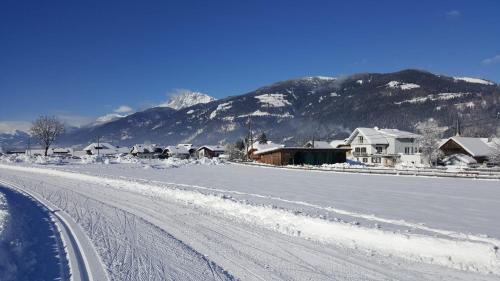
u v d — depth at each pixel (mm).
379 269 8992
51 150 151500
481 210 17344
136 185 27281
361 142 89000
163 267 9211
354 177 40000
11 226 12484
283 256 10062
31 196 23375
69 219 15406
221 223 14352
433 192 25156
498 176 35125
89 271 8875
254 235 12383
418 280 8273
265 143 107062
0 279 8039
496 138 64438
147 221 14977
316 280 8305
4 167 55062
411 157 78812
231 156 107500
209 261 9688
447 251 9578
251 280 8352
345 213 15539
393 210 17297
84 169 47344
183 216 15930
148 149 138875
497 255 8969
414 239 10219
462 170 43031
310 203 18938
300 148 77750
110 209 18031
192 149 138250
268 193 24047
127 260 9758
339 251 10477
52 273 8766
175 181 32125
